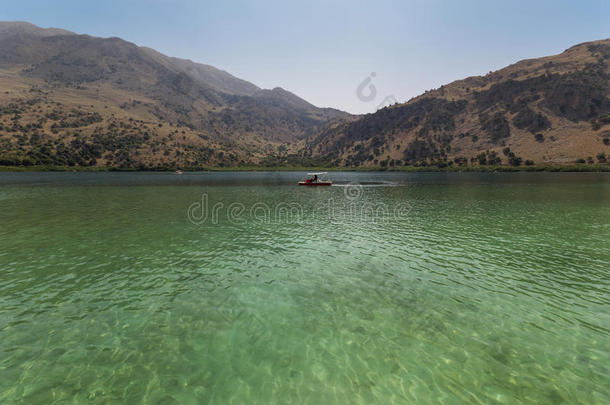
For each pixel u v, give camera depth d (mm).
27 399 8016
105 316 12367
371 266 18406
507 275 16781
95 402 7941
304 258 19984
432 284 15625
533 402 7941
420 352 10039
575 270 17500
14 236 25609
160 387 8508
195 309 13023
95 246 22688
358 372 9117
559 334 11000
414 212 39219
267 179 130750
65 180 108000
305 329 11477
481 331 11250
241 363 9547
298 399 8078
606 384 8531
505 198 53969
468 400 8016
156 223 31484
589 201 47906
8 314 12422
